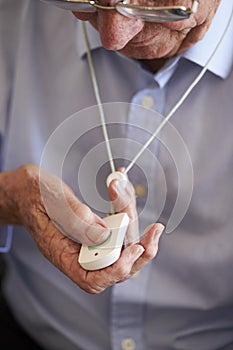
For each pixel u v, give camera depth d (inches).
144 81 29.0
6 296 33.6
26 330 32.8
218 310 29.0
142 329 30.0
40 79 30.9
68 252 24.1
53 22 31.0
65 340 31.6
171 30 24.0
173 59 27.0
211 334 29.4
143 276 29.3
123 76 29.4
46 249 25.1
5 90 31.7
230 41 27.3
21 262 32.3
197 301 28.9
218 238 28.2
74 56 30.3
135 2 22.1
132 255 22.1
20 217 28.2
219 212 28.0
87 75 30.0
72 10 22.7
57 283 31.3
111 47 22.9
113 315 29.8
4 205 28.7
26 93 31.0
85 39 28.9
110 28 22.3
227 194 27.8
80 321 31.2
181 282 29.1
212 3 24.0
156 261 29.2
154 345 30.0
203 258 28.5
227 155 27.6
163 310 29.5
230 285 28.5
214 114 27.9
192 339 29.6
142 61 28.0
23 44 31.2
